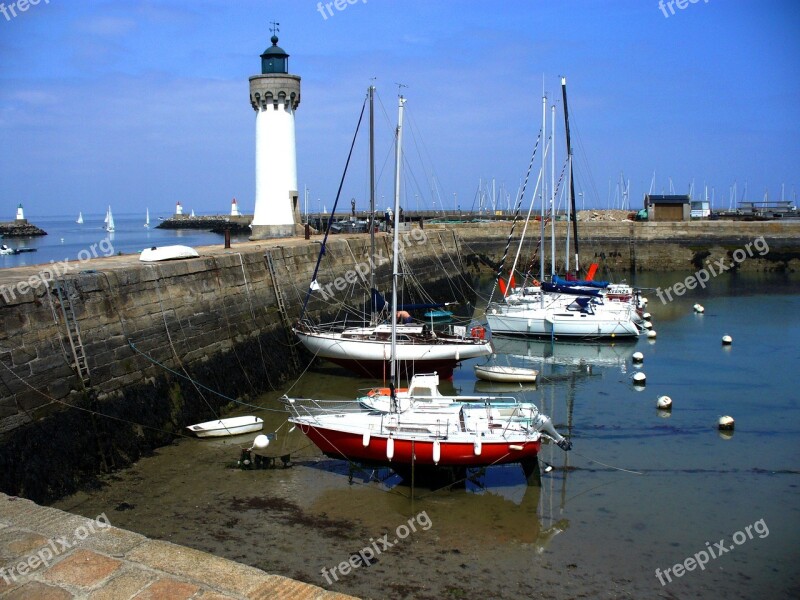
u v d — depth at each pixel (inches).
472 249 2066.9
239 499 492.7
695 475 544.4
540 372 908.0
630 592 379.2
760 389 804.6
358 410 581.3
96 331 579.5
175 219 4392.2
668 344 1076.5
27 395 497.0
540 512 478.0
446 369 834.2
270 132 1343.5
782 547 428.8
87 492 500.7
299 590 199.0
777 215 2349.9
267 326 864.3
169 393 644.1
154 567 208.8
